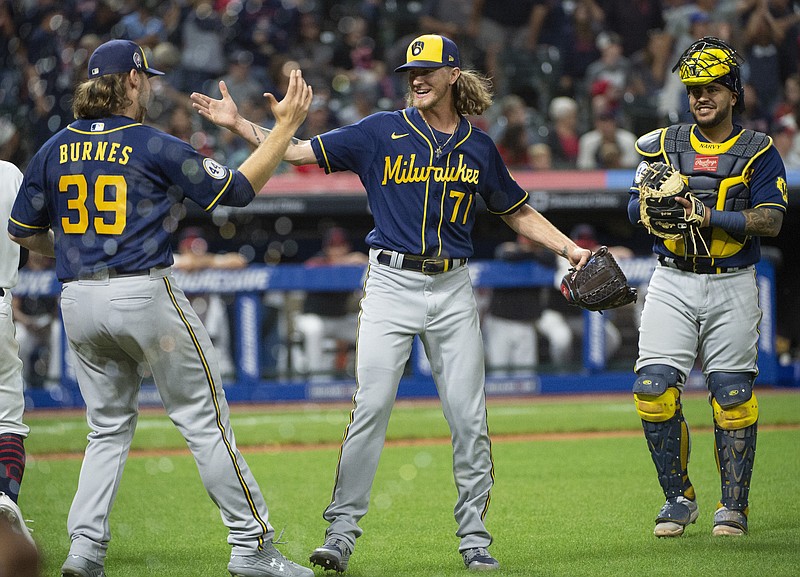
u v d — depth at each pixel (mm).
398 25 58094
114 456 14406
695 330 17312
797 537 16953
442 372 15344
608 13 55844
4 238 16500
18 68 55031
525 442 30469
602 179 47812
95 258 13648
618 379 43906
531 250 43188
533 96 55062
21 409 16828
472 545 15281
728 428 17281
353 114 53125
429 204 15125
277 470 26125
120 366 14312
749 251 17125
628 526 18312
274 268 42562
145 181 13781
